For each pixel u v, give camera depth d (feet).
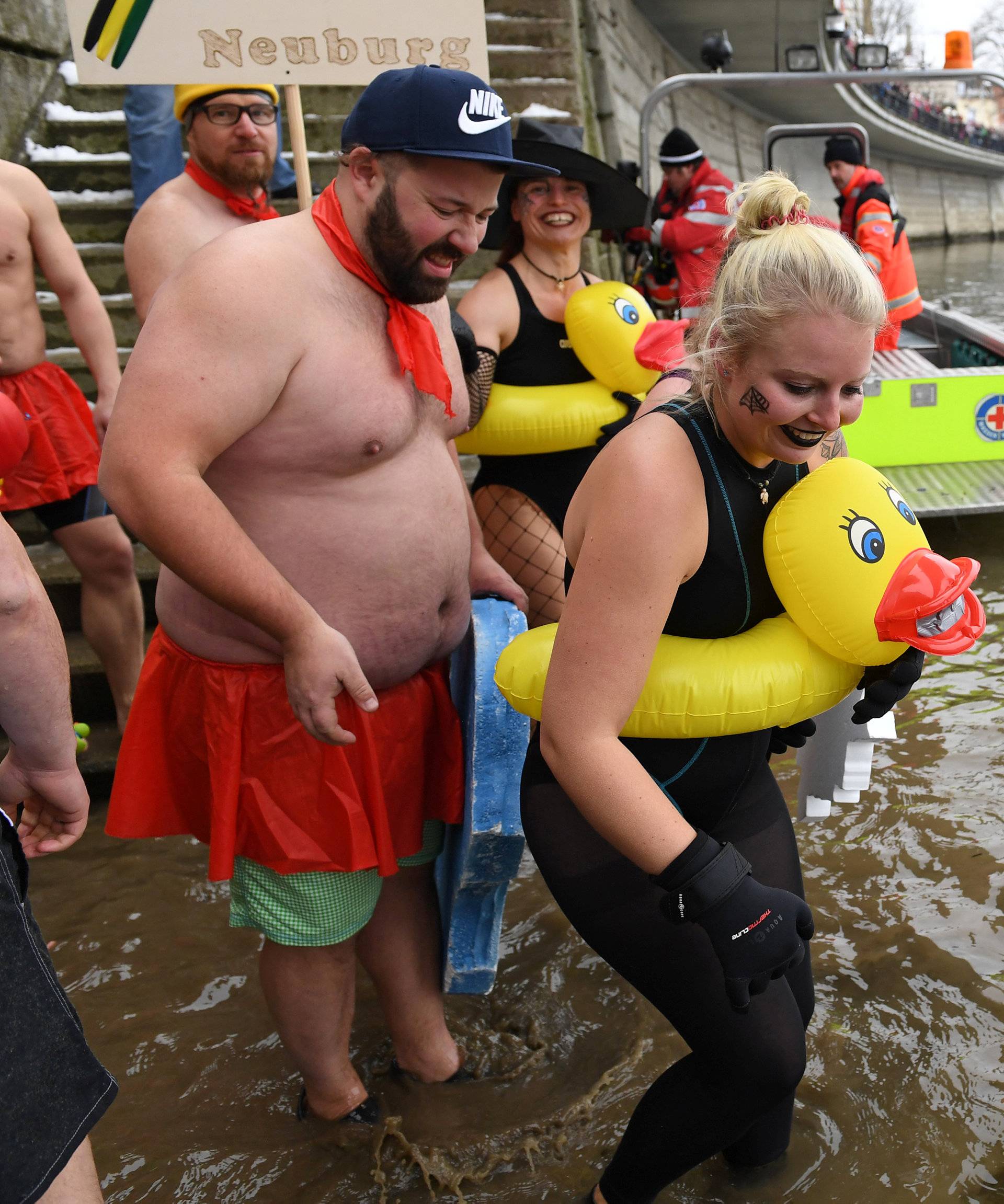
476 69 9.21
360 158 5.95
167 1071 8.38
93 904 10.59
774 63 66.80
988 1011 8.30
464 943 7.63
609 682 5.12
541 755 6.18
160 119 19.74
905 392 17.25
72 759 5.63
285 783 6.73
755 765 6.15
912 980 8.66
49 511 12.18
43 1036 4.55
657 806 5.11
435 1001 8.05
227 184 10.23
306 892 6.93
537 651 6.10
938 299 46.78
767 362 4.84
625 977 6.00
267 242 6.00
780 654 5.62
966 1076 7.73
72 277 12.15
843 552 5.35
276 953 7.25
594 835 5.94
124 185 20.80
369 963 7.86
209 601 6.61
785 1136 7.00
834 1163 7.11
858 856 10.29
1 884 4.58
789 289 4.69
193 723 6.88
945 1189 6.88
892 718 6.48
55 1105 4.56
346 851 6.73
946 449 17.52
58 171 20.56
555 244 10.78
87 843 11.73
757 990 5.17
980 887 9.76
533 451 10.83
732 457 5.37
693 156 21.01
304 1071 7.64
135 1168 7.48
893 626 5.32
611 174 10.52
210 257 5.90
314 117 22.41
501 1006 8.84
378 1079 8.16
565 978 9.12
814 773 7.11
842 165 22.16
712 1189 6.95
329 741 6.30
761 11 55.77
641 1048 8.24
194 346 5.77
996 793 11.22
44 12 21.53
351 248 6.15
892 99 86.53
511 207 10.81
